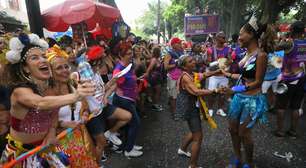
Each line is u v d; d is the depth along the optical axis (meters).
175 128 5.20
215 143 4.38
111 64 4.80
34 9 4.29
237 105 3.25
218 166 3.66
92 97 2.60
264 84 4.97
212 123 3.48
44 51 1.97
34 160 2.02
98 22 6.06
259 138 4.49
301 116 5.46
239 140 3.43
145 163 3.82
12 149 2.04
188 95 3.37
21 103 1.81
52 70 2.37
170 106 6.40
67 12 4.86
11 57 1.79
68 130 2.28
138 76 5.72
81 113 2.58
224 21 24.67
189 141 3.88
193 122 3.39
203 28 21.89
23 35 1.85
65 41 4.80
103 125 3.33
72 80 2.52
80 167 2.39
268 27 3.03
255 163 3.67
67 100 1.75
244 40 3.12
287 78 4.28
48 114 2.03
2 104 2.31
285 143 4.28
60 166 2.13
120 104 3.79
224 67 3.60
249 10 21.25
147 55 7.03
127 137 3.91
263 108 3.18
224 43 6.04
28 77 1.88
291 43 4.23
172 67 5.83
